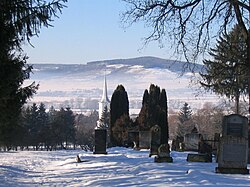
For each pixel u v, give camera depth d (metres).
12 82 18.70
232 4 27.19
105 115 89.06
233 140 19.41
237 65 34.03
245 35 28.25
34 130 103.81
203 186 14.73
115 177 18.50
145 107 52.59
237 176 17.89
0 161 34.78
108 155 33.50
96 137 35.34
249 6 27.28
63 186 17.02
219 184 15.11
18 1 16.75
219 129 81.69
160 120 51.72
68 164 28.53
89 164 26.64
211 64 44.75
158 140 31.16
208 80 46.03
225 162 19.34
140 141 41.34
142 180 16.97
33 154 47.28
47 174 22.95
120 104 56.22
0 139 28.94
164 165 22.64
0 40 16.75
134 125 53.06
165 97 52.72
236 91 48.09
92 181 17.52
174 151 38.75
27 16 16.94
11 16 16.81
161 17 27.66
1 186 17.33
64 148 94.44
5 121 22.75
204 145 29.59
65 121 101.38
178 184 15.32
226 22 28.11
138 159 28.03
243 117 20.17
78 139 105.31
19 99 22.05
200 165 23.19
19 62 19.12
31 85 24.00
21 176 22.11
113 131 53.09
